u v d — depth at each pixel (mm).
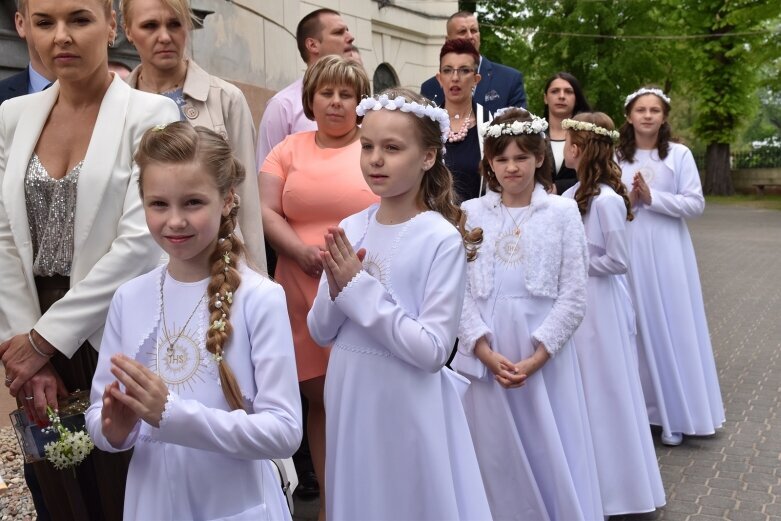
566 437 3654
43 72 4492
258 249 3580
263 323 2246
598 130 4410
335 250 2648
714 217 23891
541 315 3645
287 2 9852
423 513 2672
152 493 2191
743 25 30562
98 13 2680
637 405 4336
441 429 2703
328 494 2836
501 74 6223
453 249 2709
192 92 3607
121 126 2697
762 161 35531
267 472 2334
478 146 4895
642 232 5375
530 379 3605
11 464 4238
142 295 2338
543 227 3666
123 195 2678
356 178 3734
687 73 32750
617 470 4141
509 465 3617
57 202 2674
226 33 8023
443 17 18078
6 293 2682
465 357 3646
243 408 2223
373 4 15617
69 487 2600
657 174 5531
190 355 2236
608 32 29266
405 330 2596
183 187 2180
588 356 4250
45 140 2752
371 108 2736
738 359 7234
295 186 3787
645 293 5344
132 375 2012
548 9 29750
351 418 2746
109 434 2117
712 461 4910
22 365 2547
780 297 10320
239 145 3684
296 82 4734
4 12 6641
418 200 2838
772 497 4352
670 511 4215
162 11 3578
